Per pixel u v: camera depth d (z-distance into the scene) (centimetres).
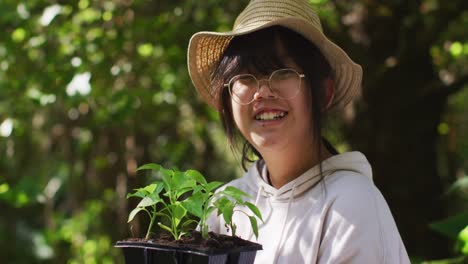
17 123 467
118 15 440
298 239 170
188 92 520
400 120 495
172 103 514
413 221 498
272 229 177
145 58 455
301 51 171
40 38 423
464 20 554
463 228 266
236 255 147
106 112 431
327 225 166
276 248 172
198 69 196
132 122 493
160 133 608
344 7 486
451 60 581
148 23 439
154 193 154
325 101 177
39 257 909
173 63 463
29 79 432
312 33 172
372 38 486
